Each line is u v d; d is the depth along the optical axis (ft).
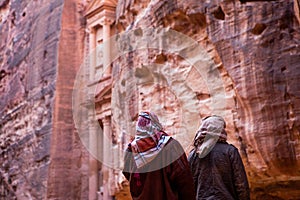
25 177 57.47
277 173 25.46
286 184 27.66
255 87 25.77
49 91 55.52
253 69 26.04
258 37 26.32
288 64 25.03
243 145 26.63
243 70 26.48
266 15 26.30
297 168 24.53
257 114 25.68
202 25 30.14
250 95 25.94
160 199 12.47
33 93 58.75
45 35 58.59
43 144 54.39
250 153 26.13
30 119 58.80
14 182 60.23
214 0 28.73
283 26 25.71
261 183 28.07
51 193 51.85
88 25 56.70
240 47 26.86
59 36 56.18
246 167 26.48
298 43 25.07
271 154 24.97
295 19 25.38
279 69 25.23
